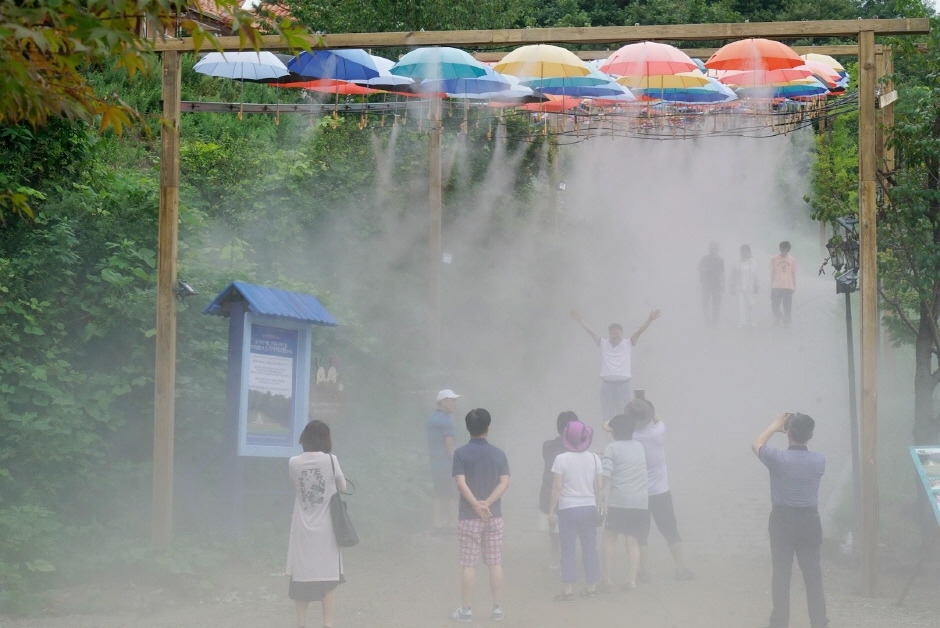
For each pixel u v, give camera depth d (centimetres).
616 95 1553
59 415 1115
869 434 962
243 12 565
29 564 871
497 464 880
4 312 1148
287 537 1086
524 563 1089
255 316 1097
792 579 1012
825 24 976
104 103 636
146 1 549
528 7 3722
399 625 850
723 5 4191
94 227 1312
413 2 2322
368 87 1461
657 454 1013
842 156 2606
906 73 1240
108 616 840
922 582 995
